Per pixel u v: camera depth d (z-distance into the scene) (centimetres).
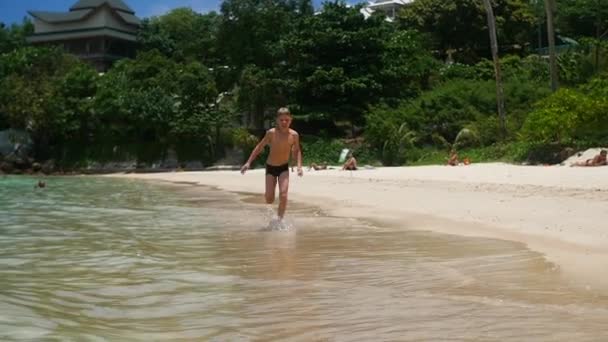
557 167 2381
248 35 4978
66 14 7125
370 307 420
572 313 397
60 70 5184
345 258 636
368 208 1230
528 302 431
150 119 4425
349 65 4397
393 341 337
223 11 5112
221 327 370
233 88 4916
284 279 525
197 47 5594
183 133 4391
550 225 870
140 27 7200
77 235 836
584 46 4700
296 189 1822
